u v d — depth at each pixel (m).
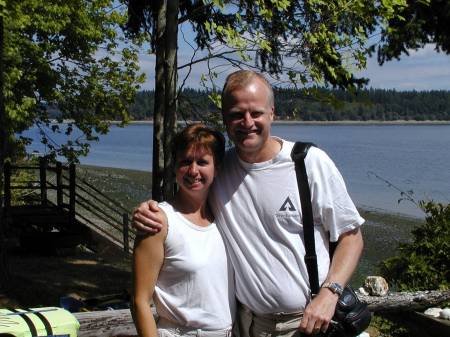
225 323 2.97
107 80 16.72
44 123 17.30
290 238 2.91
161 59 7.39
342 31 6.98
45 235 11.41
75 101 16.62
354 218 2.95
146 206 2.85
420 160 49.53
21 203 14.87
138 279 2.86
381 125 168.75
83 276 9.74
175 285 2.90
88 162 51.84
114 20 15.35
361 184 33.84
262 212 2.93
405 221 21.42
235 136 2.90
